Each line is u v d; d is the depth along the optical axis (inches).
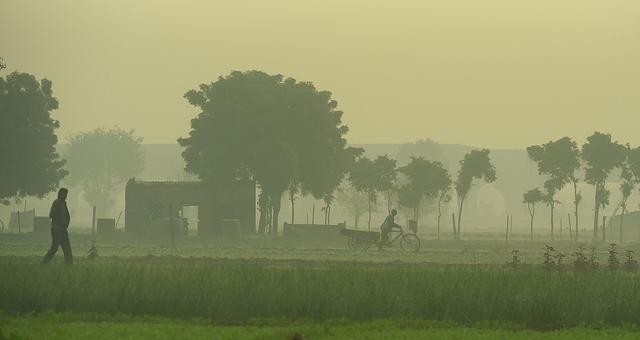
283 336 2518.5
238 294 2962.6
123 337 2433.6
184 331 2559.1
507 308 2938.0
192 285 3065.9
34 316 2795.3
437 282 3314.5
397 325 2778.1
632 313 2938.0
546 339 2566.4
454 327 2795.3
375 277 3457.2
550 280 3435.0
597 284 3336.6
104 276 3287.4
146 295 2930.6
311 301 2908.5
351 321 2829.7
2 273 3260.3
